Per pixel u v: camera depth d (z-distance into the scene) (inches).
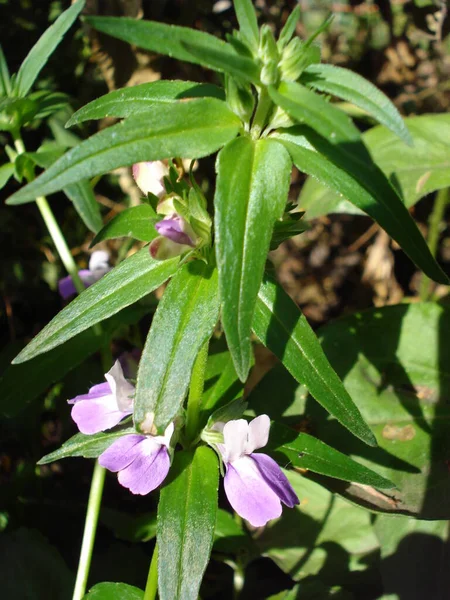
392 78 9.3
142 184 4.3
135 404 3.6
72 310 4.0
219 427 4.4
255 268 3.3
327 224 9.6
